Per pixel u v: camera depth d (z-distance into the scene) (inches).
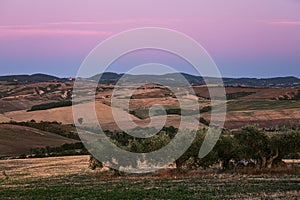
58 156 3772.1
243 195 1401.3
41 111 6053.2
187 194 1461.6
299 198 1311.5
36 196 1525.6
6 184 2063.2
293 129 2432.3
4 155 4033.0
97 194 1501.0
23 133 4827.8
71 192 1595.7
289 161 2652.6
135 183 1851.6
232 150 2300.7
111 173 2331.4
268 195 1390.3
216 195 1418.6
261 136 2295.8
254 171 2240.4
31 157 3875.5
